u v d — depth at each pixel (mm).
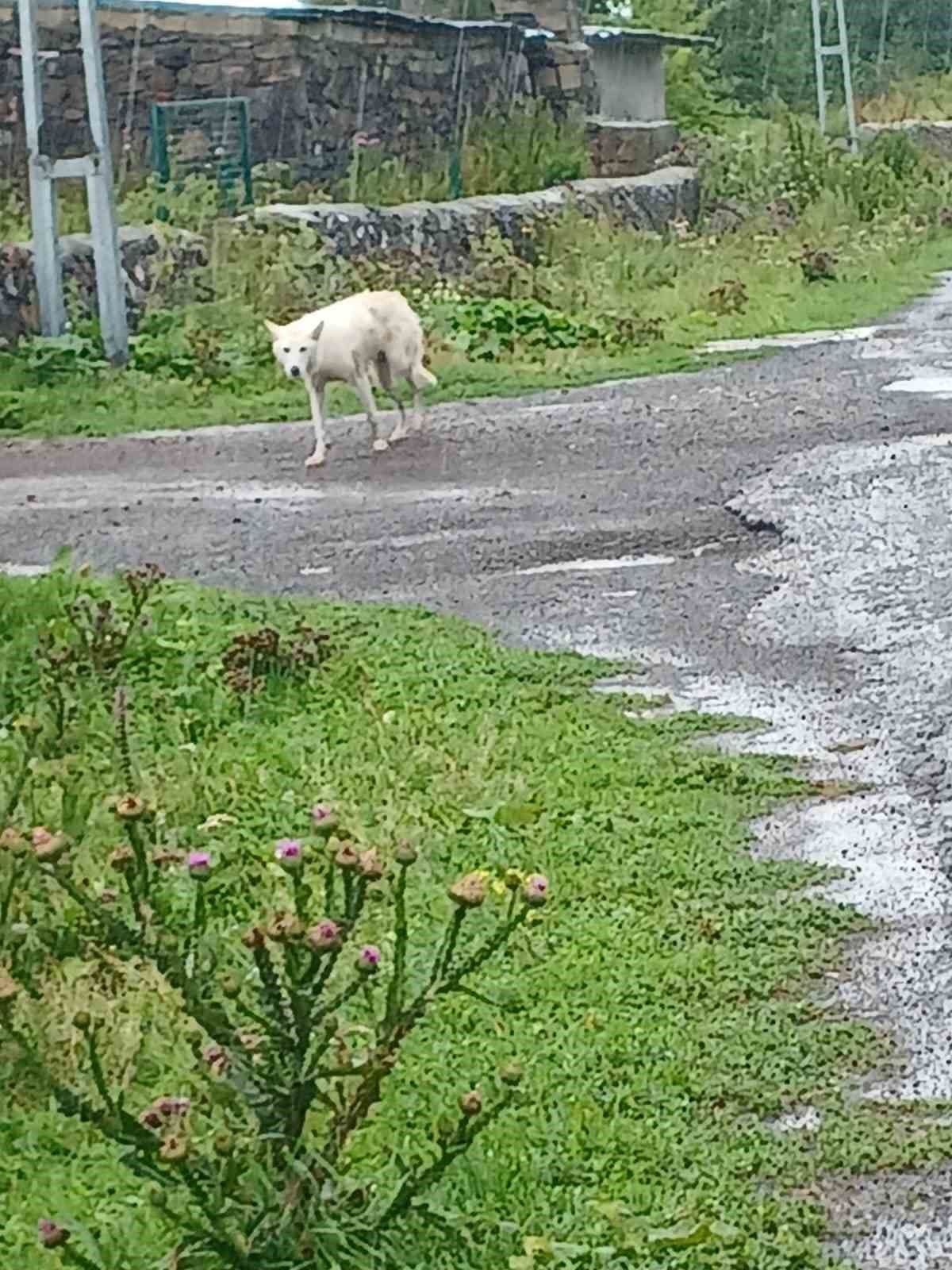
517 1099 4266
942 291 23422
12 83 21469
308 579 9820
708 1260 3881
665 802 6395
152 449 14055
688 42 33531
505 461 12875
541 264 22516
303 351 12883
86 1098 3889
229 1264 3564
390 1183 3973
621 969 5176
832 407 14383
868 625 8367
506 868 5789
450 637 8414
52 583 8609
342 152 24359
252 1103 3611
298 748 6965
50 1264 3846
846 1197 4141
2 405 15367
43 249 16844
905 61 54844
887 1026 4871
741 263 24438
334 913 4547
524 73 28875
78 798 5891
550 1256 3822
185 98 22750
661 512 11008
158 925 3986
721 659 8031
